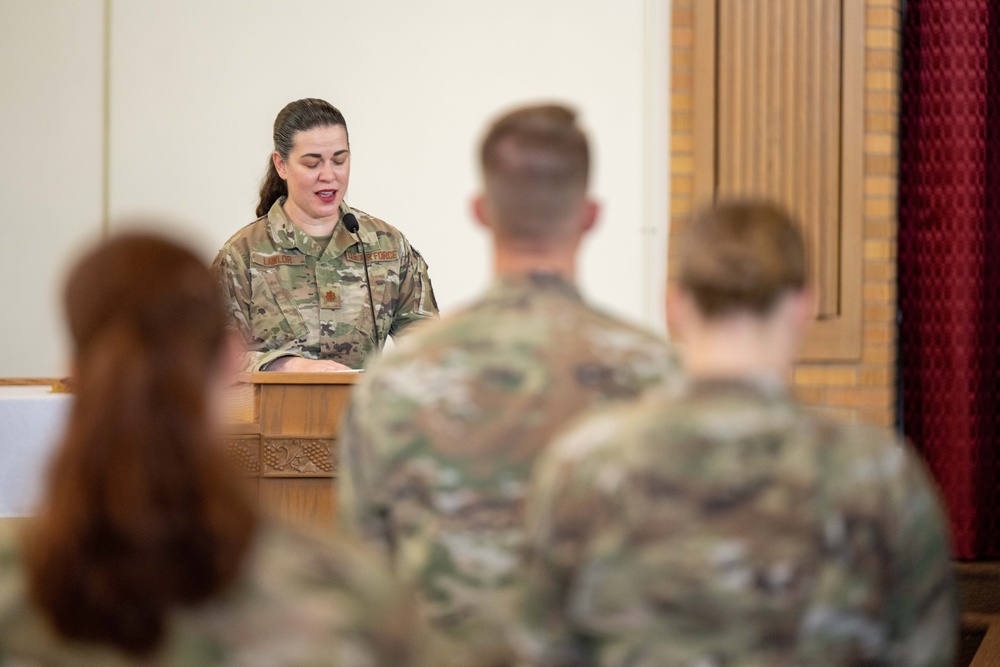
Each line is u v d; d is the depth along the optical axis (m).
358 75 13.18
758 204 3.42
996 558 13.51
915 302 13.29
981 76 13.05
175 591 2.34
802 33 12.68
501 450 3.52
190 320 2.45
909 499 3.14
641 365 3.64
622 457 3.13
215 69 13.16
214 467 2.40
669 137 12.90
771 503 3.06
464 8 13.15
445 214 13.21
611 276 13.02
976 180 13.10
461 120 13.19
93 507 2.31
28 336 13.25
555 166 3.74
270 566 2.47
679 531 3.06
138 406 2.35
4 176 13.21
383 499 3.61
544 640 3.17
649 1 12.91
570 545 3.12
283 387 6.78
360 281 9.32
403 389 3.60
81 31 13.16
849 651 3.08
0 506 7.08
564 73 13.07
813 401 12.82
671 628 3.06
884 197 12.72
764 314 3.24
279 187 9.48
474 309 3.75
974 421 13.30
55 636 2.37
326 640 2.43
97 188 13.22
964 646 9.91
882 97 12.68
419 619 2.67
